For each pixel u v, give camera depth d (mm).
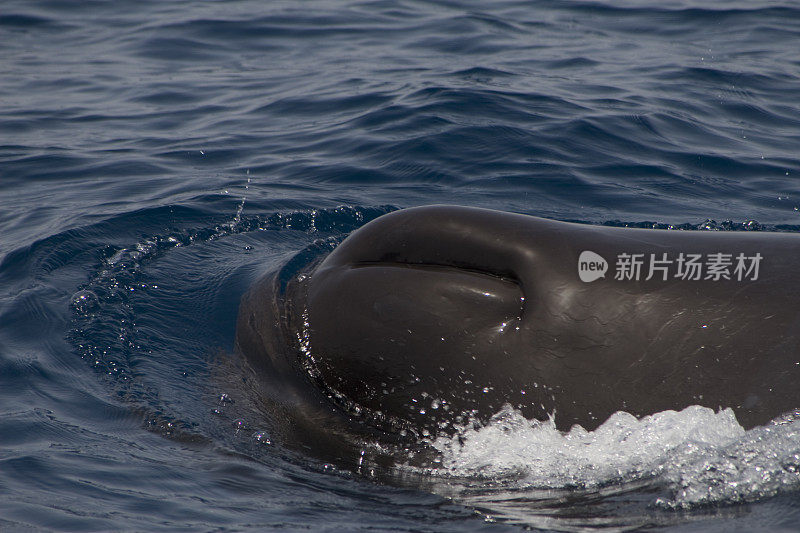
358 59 52281
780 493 14133
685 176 33719
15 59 54094
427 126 38344
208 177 33906
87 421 17609
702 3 63125
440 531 13891
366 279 15539
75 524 13789
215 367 19484
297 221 29016
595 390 14375
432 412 15344
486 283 14922
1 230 28531
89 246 26156
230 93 46719
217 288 23328
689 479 14320
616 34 57094
